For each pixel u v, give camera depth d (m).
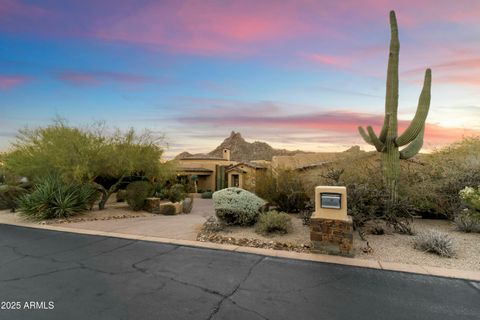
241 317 3.00
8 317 2.96
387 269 4.45
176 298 3.45
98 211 11.15
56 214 9.19
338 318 2.99
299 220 8.65
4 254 5.32
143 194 11.70
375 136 8.69
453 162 9.79
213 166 31.22
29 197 9.62
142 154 11.88
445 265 4.64
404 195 8.93
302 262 4.80
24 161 11.23
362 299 3.44
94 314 3.04
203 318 2.97
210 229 7.10
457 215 7.83
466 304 3.31
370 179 9.03
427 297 3.49
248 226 7.56
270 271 4.39
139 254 5.30
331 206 5.22
